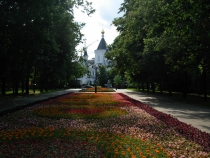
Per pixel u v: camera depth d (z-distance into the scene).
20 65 24.19
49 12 20.20
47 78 44.75
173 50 19.09
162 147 6.79
